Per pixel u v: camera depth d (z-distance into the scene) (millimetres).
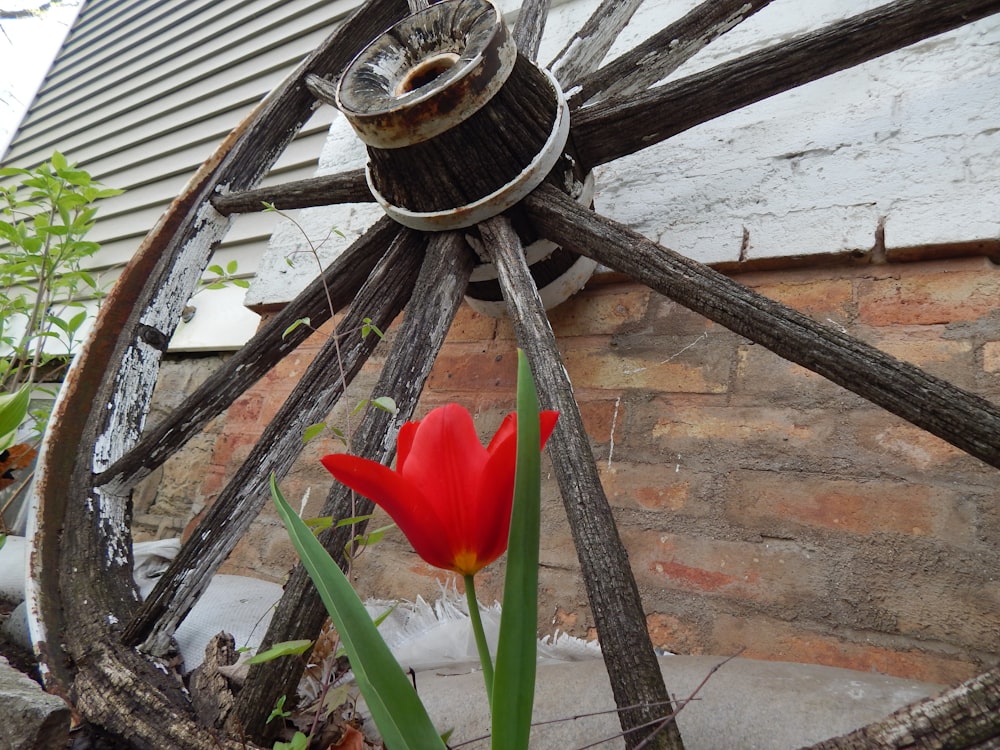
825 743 376
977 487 690
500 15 710
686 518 807
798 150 931
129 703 577
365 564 985
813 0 1059
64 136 2684
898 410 501
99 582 756
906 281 811
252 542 1119
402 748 270
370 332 750
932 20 637
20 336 1938
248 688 523
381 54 771
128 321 962
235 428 1280
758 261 887
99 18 3039
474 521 294
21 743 503
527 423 278
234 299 1558
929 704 369
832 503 744
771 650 710
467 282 808
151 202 2102
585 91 836
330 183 892
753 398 832
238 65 2129
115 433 897
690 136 1026
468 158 713
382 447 639
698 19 838
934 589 671
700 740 475
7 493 1429
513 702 272
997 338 739
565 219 705
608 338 956
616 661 449
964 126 841
